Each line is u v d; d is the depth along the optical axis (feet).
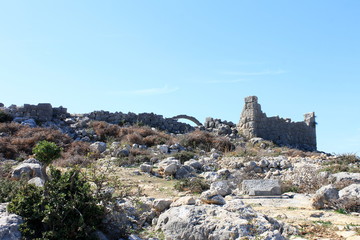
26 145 83.35
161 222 30.40
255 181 48.06
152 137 102.73
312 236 28.27
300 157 83.61
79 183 28.27
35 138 87.04
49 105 117.39
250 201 42.70
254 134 132.16
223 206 29.43
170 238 28.07
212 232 26.20
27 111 114.11
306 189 50.47
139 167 68.49
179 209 29.60
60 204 25.58
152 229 30.94
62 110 126.93
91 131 106.11
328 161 73.26
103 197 28.81
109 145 92.58
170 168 61.77
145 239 28.32
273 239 24.44
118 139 102.83
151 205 35.12
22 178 40.63
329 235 28.48
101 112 129.49
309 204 40.68
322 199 38.96
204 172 66.23
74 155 77.00
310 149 140.15
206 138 106.22
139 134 105.70
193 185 51.37
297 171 60.95
